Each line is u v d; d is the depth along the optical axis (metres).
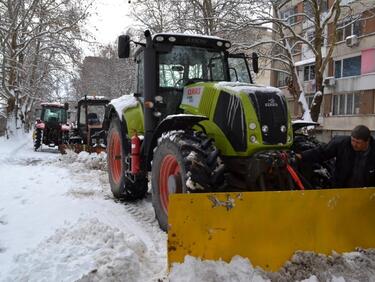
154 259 4.09
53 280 3.46
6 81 23.88
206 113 5.10
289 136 4.70
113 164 7.11
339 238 3.84
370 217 3.97
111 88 40.69
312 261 3.62
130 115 6.52
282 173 4.43
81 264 3.63
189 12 19.83
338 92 24.52
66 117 21.00
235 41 18.11
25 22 22.72
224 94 4.90
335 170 4.73
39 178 8.68
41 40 23.25
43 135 19.11
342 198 3.85
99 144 13.02
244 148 4.58
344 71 24.27
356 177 4.53
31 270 3.63
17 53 22.17
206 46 6.16
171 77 5.91
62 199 6.60
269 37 21.48
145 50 5.84
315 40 17.05
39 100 32.69
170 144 4.78
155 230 5.15
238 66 6.42
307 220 3.73
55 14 22.58
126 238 4.29
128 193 6.58
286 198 3.66
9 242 4.57
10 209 5.97
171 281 3.23
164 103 5.81
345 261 3.68
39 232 4.91
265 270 3.53
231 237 3.49
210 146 4.67
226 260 3.46
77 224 4.55
